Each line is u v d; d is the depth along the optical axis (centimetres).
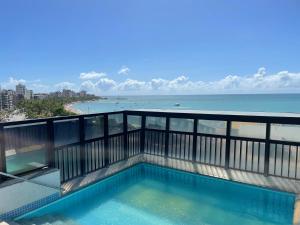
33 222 404
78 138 548
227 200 498
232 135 609
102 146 619
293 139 537
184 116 652
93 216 434
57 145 497
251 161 592
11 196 394
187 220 421
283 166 556
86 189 524
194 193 534
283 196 493
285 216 432
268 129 558
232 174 589
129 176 625
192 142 666
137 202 492
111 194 528
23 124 427
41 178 441
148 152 746
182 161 683
